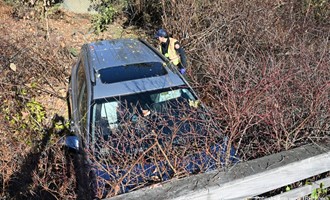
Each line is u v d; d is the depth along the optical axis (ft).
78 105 19.45
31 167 17.21
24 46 28.35
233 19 24.85
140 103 17.02
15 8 37.04
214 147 12.37
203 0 26.96
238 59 18.30
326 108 12.67
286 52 19.90
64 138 18.62
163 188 9.30
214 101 15.52
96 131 15.93
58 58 28.66
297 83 13.58
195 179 9.58
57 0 40.52
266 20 24.16
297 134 12.62
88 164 13.82
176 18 27.63
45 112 23.58
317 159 10.27
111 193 11.24
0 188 16.71
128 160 12.32
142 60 19.58
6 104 21.70
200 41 24.95
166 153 12.05
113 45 21.52
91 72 18.78
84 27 36.60
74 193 14.02
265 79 13.47
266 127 13.09
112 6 38.29
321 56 15.05
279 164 9.96
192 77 19.53
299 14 26.91
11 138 18.61
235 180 9.45
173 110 15.66
